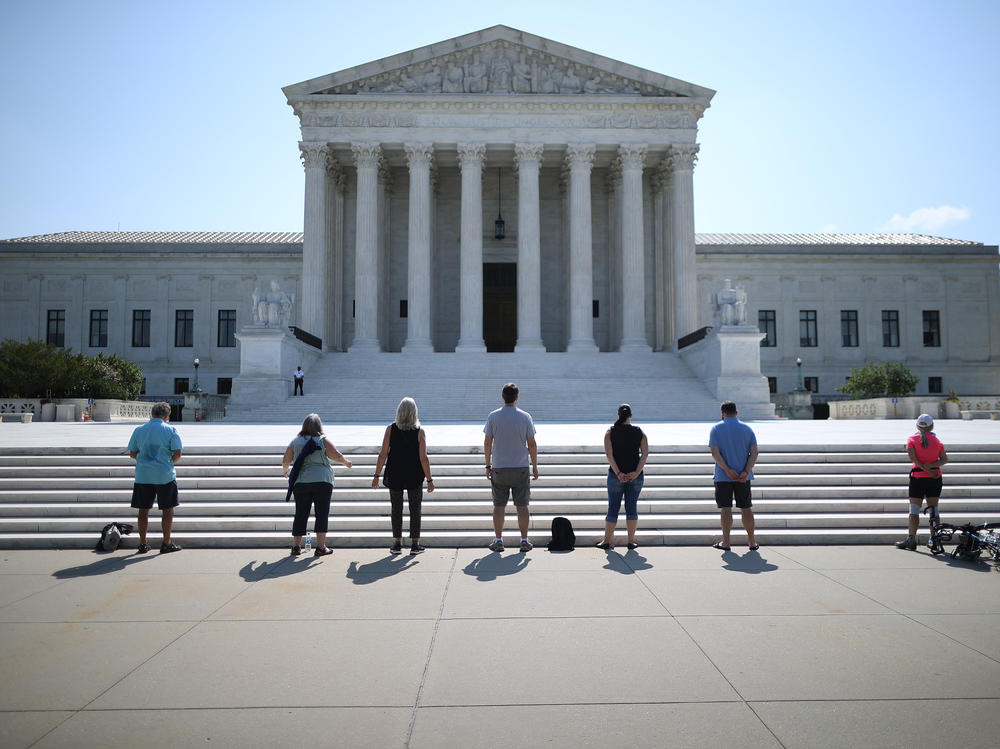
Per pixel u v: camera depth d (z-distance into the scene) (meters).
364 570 9.90
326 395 36.31
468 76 48.09
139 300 66.00
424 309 46.62
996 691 5.83
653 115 47.91
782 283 67.19
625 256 47.34
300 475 10.90
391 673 6.22
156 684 5.98
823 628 7.36
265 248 66.00
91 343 65.75
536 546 11.51
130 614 7.86
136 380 49.28
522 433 11.18
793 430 23.36
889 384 54.69
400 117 47.22
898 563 10.25
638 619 7.68
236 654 6.66
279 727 5.23
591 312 47.03
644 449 11.34
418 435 11.15
